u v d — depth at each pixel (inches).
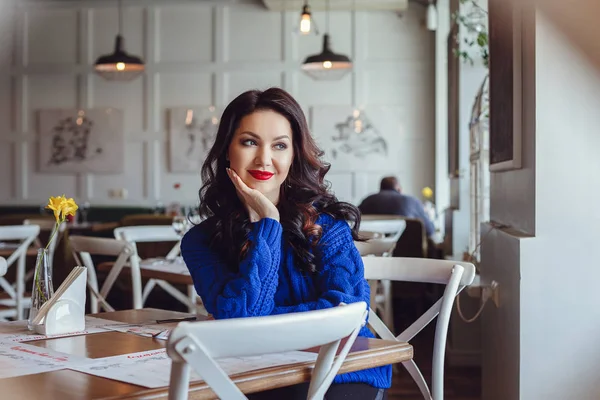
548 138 109.3
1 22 404.8
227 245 83.7
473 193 213.2
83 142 402.3
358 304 57.8
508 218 136.6
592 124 108.4
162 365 63.7
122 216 397.7
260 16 390.3
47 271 82.5
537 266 110.0
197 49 394.6
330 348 57.6
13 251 199.3
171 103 396.8
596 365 109.7
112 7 399.2
